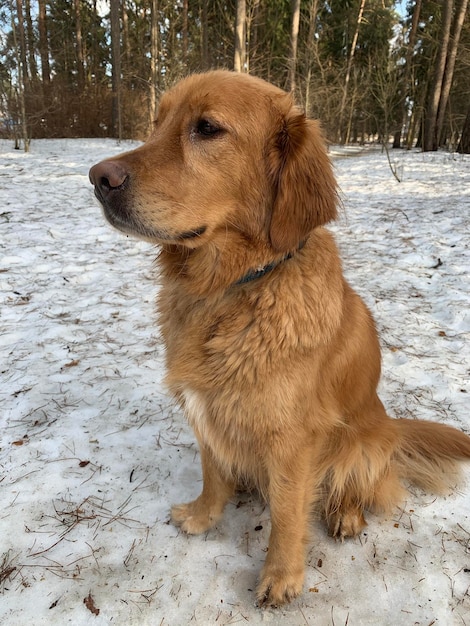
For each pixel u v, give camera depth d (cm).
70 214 192
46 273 131
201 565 51
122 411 75
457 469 60
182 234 45
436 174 296
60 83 548
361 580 49
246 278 46
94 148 424
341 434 54
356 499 56
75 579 49
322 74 500
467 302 110
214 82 46
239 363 44
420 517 57
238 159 45
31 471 63
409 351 92
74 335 99
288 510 48
